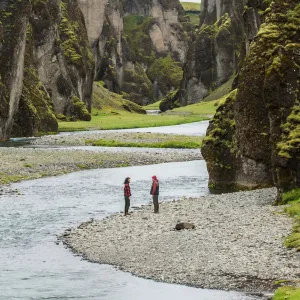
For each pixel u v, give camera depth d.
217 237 56.44
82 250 55.03
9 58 193.50
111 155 139.12
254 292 42.62
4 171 108.25
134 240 57.38
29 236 60.97
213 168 94.19
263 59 85.19
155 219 66.31
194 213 68.62
